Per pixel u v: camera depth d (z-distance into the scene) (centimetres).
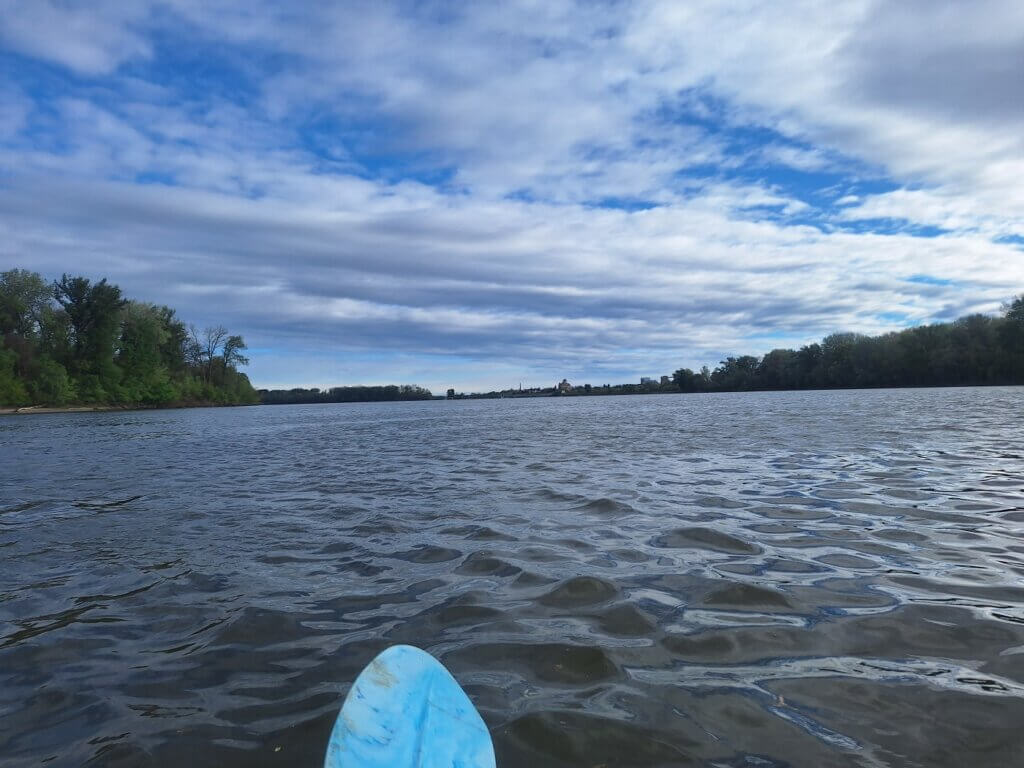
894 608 444
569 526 726
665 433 2125
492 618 447
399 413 6400
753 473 1107
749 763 274
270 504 928
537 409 6244
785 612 443
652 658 378
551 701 330
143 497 1024
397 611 468
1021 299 7731
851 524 699
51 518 857
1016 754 274
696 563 565
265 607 483
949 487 912
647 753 283
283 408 9975
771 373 10688
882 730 296
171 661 395
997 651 374
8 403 6272
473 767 255
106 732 315
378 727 255
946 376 8331
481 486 1052
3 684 370
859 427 2092
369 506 891
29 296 6925
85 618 471
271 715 327
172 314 9350
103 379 7350
